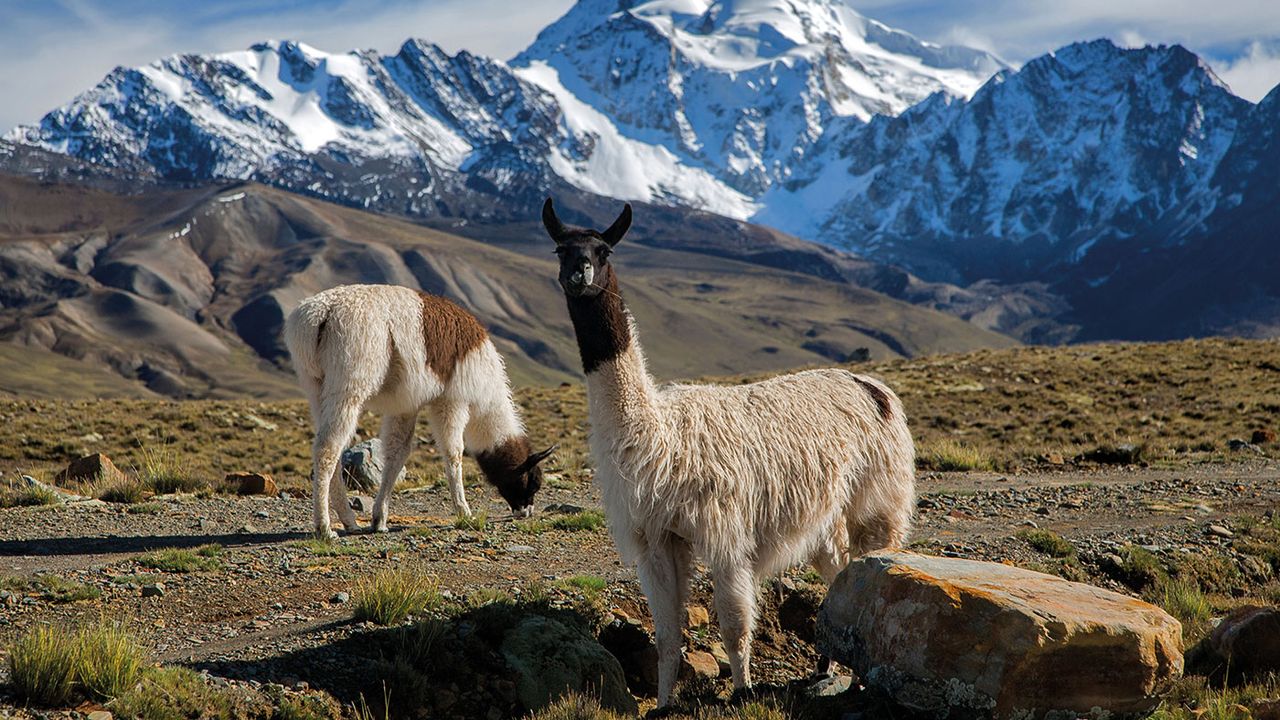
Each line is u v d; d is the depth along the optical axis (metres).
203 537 11.47
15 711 6.12
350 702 7.00
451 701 7.29
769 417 7.32
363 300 11.12
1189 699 6.75
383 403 11.53
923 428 25.98
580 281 6.87
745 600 6.99
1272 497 14.23
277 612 8.36
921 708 6.13
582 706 7.00
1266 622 7.28
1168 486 15.45
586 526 12.04
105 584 8.82
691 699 7.20
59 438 21.66
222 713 6.45
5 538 11.23
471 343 12.14
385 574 8.57
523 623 7.98
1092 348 39.53
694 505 6.90
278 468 19.75
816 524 7.47
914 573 6.46
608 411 6.98
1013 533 11.91
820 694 7.18
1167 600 9.45
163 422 24.41
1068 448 21.77
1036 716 5.85
